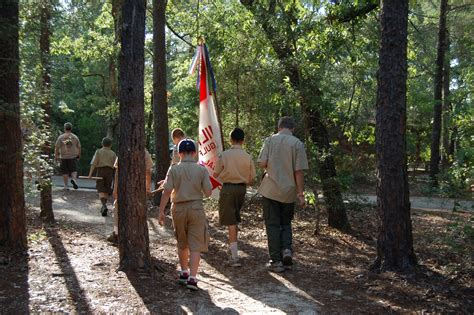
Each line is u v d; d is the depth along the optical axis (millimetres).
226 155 7195
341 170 9539
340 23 9688
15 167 6691
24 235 6844
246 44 11023
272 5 9680
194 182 5852
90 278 5793
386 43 6156
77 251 7203
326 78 9289
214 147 8477
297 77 9086
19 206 6754
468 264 6496
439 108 18891
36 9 7793
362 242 8883
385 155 6219
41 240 7887
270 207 6867
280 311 5145
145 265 6148
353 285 6027
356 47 9766
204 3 15242
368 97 10336
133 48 5977
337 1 9500
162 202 5867
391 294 5598
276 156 6836
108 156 11305
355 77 10008
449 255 7254
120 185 6133
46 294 5195
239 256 7695
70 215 11156
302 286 6055
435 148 18969
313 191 9359
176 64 19188
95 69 25141
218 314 5004
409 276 6000
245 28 10570
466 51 20297
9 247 6680
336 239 9070
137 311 4914
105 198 11328
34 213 10727
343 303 5398
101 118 28609
